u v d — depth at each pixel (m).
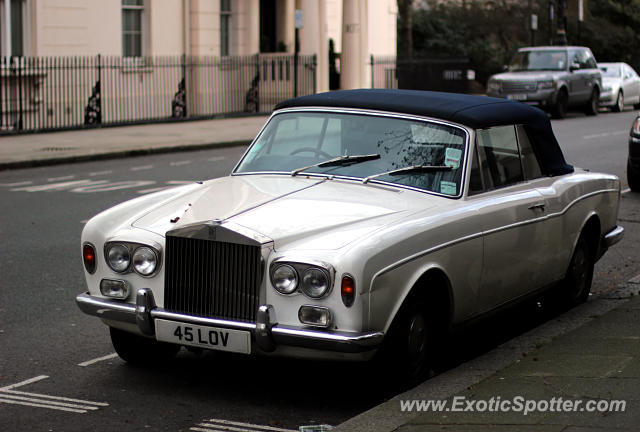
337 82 34.72
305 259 5.22
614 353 5.98
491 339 7.25
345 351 5.17
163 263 5.65
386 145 6.54
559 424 4.71
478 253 6.12
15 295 8.29
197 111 28.89
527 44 51.03
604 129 26.58
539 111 7.35
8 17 22.75
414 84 37.59
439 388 5.53
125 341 6.23
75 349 6.80
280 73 30.94
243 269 5.38
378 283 5.26
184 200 6.25
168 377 6.20
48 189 14.80
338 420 5.44
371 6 37.06
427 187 6.28
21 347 6.84
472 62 46.59
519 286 6.75
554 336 6.53
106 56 25.77
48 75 23.88
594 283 8.98
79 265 9.48
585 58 32.75
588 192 7.66
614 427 4.64
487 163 6.56
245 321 5.39
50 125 24.22
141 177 16.38
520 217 6.59
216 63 29.17
